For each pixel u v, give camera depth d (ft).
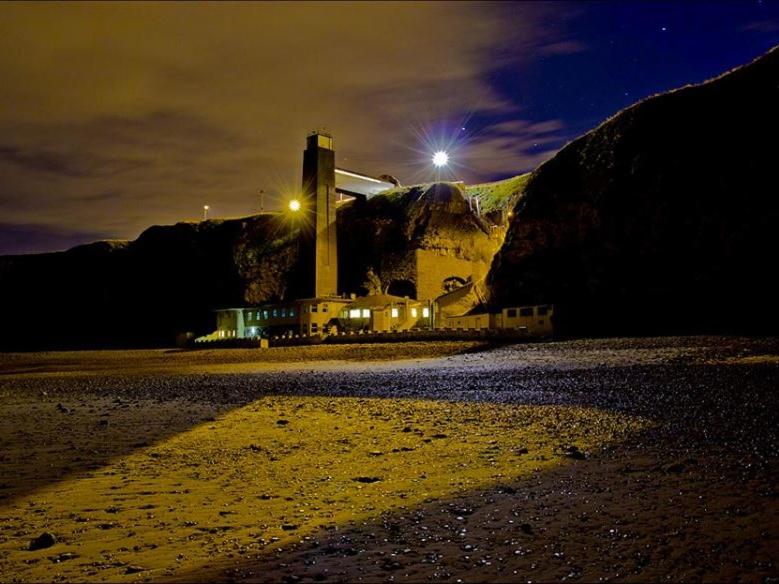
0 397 102.83
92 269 494.18
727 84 192.13
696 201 179.63
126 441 48.57
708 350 116.47
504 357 144.97
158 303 460.55
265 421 58.85
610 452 37.24
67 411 74.02
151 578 18.79
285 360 200.03
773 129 170.50
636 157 198.18
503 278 229.45
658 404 59.16
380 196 403.95
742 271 163.63
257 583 18.07
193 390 102.68
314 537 22.74
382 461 37.60
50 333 482.28
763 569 17.98
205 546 22.02
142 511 27.32
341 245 397.39
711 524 22.25
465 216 367.04
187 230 465.06
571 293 204.85
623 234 195.31
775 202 162.09
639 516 23.67
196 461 39.32
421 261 338.13
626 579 17.62
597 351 136.15
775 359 95.66
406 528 23.50
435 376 110.83
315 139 323.57
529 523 23.43
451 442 43.60
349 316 290.76
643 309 177.06
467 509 25.70
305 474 34.53
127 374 169.48
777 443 37.09
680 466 31.40
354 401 75.51
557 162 229.66
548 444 41.14
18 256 529.45
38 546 22.30
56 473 36.27
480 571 18.66
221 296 433.07
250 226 442.09
